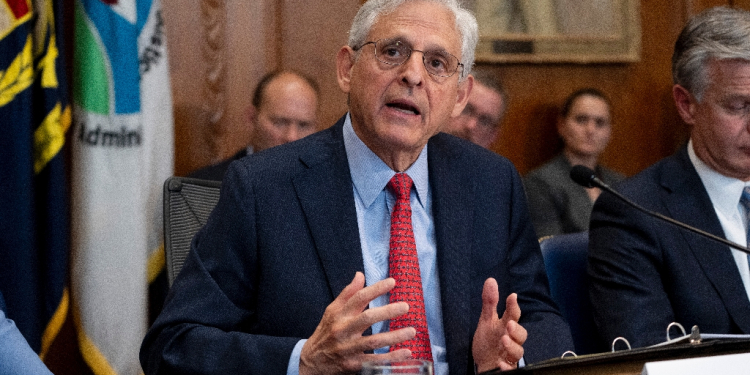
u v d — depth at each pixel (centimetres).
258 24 676
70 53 602
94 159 554
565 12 762
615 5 773
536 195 724
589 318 436
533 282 375
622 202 438
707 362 207
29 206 527
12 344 296
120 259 552
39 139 550
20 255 521
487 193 374
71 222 584
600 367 229
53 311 542
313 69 693
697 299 417
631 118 779
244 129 669
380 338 265
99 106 559
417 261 340
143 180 567
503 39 747
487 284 307
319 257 334
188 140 654
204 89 660
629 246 427
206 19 661
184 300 328
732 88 419
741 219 436
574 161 734
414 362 233
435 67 343
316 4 693
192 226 438
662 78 787
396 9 344
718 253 425
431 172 368
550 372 231
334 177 351
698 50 430
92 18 563
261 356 295
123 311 549
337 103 698
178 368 307
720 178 438
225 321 325
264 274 331
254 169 346
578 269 443
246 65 672
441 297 344
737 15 427
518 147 752
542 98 759
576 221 711
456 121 692
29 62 538
